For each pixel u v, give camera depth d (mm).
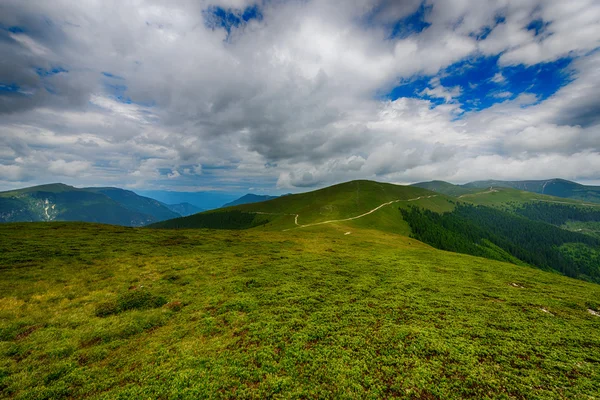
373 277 34438
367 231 98438
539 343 18781
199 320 22938
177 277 33281
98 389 15031
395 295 27891
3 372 16172
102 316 23906
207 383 15125
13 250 37188
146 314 24141
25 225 55656
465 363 16531
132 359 17719
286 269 37312
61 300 25953
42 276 30250
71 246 41688
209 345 19047
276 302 25953
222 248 50312
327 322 21812
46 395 14523
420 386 14719
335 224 117188
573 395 13875
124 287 29797
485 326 21125
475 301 26750
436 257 49562
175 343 19562
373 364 16562
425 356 17312
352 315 22953
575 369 15984
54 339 19891
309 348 18359
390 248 59094
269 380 15273
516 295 28984
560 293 30797
